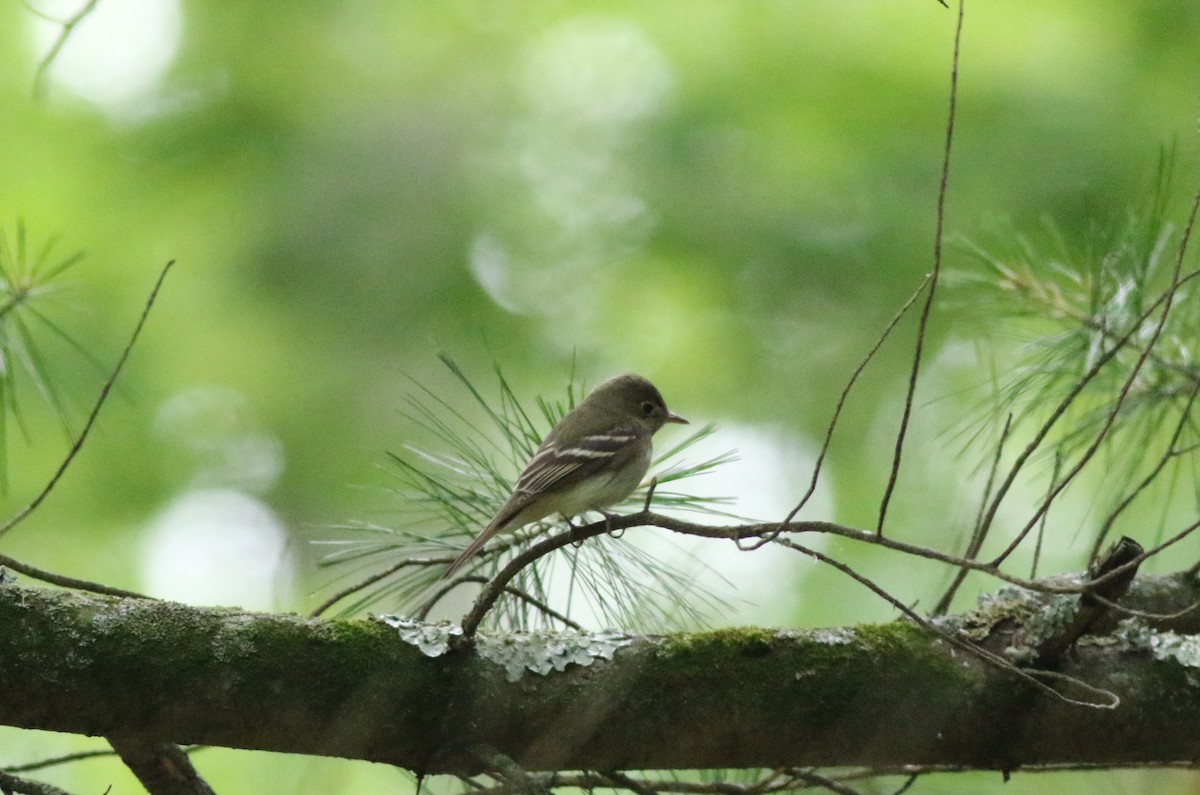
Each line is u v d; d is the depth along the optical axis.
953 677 6.13
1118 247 7.37
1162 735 6.26
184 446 15.45
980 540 6.37
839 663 6.09
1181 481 11.00
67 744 11.30
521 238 15.83
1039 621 6.21
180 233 16.22
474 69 16.83
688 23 15.73
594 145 15.89
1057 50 13.95
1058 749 6.25
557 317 15.53
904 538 13.71
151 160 16.17
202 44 16.59
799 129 14.68
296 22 16.75
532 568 6.87
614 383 9.22
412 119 16.50
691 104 15.09
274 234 15.93
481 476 7.25
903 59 14.44
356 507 15.31
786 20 15.24
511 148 16.23
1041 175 12.99
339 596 6.67
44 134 15.98
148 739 5.70
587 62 16.31
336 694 5.68
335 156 16.22
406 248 15.76
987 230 10.21
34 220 15.49
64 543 14.71
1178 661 6.31
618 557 7.07
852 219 14.12
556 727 5.89
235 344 16.00
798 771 6.79
